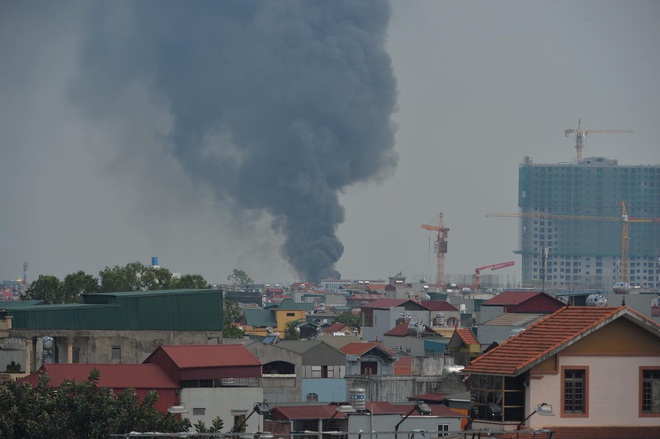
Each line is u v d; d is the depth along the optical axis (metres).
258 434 92.50
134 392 156.62
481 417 104.56
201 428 148.62
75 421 147.50
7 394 150.00
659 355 103.62
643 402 103.12
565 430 100.94
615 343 103.19
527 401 101.56
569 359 102.31
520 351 103.94
